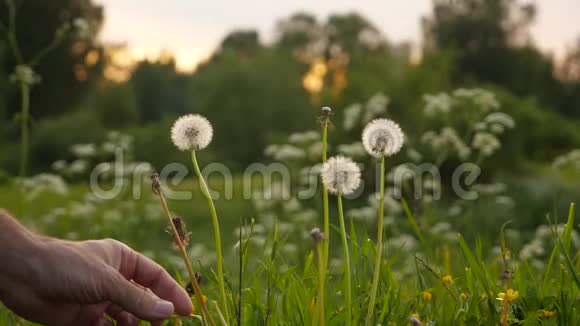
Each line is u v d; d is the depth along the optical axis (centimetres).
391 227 642
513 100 1944
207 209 1096
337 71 5734
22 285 157
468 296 205
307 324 178
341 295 215
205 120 157
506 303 172
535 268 368
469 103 744
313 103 4134
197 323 192
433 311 193
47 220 704
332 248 550
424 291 205
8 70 3697
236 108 3909
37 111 3969
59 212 714
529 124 1959
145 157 2886
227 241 804
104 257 171
